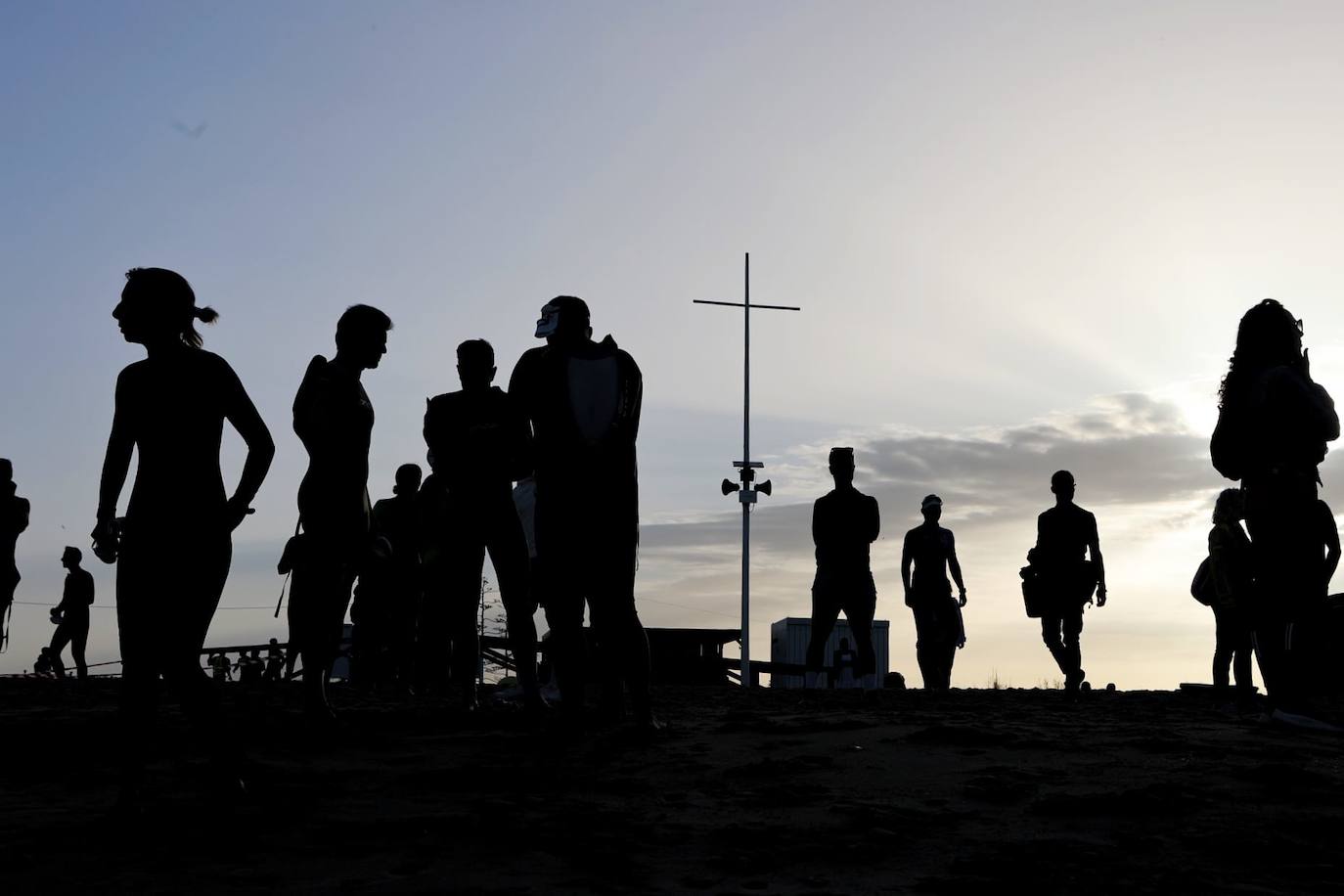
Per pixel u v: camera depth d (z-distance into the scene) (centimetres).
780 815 448
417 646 1252
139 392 461
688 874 355
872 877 352
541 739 676
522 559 802
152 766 596
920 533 1491
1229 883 342
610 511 691
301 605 740
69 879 348
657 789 508
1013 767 562
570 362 698
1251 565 767
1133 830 416
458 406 814
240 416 473
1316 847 385
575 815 438
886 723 777
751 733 710
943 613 1477
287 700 1056
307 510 745
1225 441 775
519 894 330
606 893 333
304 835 408
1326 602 752
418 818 429
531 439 730
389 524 1264
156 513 455
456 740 681
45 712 907
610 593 695
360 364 779
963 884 339
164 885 341
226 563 470
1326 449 757
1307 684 749
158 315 464
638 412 706
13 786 538
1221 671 1118
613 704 767
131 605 454
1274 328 773
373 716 798
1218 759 586
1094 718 853
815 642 1379
